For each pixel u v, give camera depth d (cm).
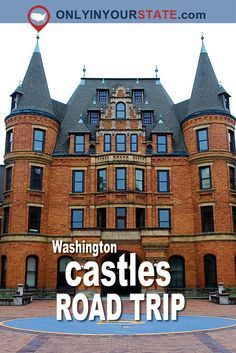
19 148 3975
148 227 3700
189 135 4138
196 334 1512
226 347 1251
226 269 3684
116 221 3928
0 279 3791
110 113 4234
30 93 4178
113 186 3988
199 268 3803
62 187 4069
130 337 1450
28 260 3788
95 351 1195
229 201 3859
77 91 4844
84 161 4131
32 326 1758
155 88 4866
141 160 4097
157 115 4550
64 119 4544
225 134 4012
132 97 4688
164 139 4225
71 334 1520
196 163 4022
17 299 2919
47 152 4078
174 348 1238
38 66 4369
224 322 1883
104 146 4153
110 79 4928
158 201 4038
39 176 4009
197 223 3916
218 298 3006
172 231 3956
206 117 4031
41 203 3944
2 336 1473
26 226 3819
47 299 3616
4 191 4000
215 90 4181
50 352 1179
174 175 4097
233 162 4022
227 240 3750
